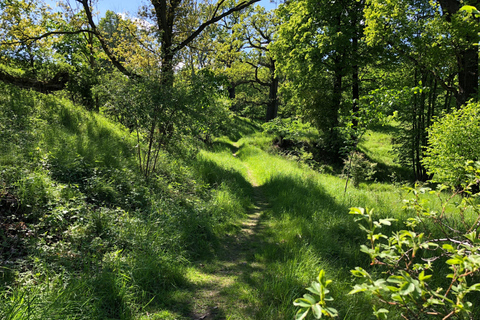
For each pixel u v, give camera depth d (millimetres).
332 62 19469
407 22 13148
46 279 3080
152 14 12383
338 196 8953
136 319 3016
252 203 9125
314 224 6039
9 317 2369
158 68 7543
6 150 5617
